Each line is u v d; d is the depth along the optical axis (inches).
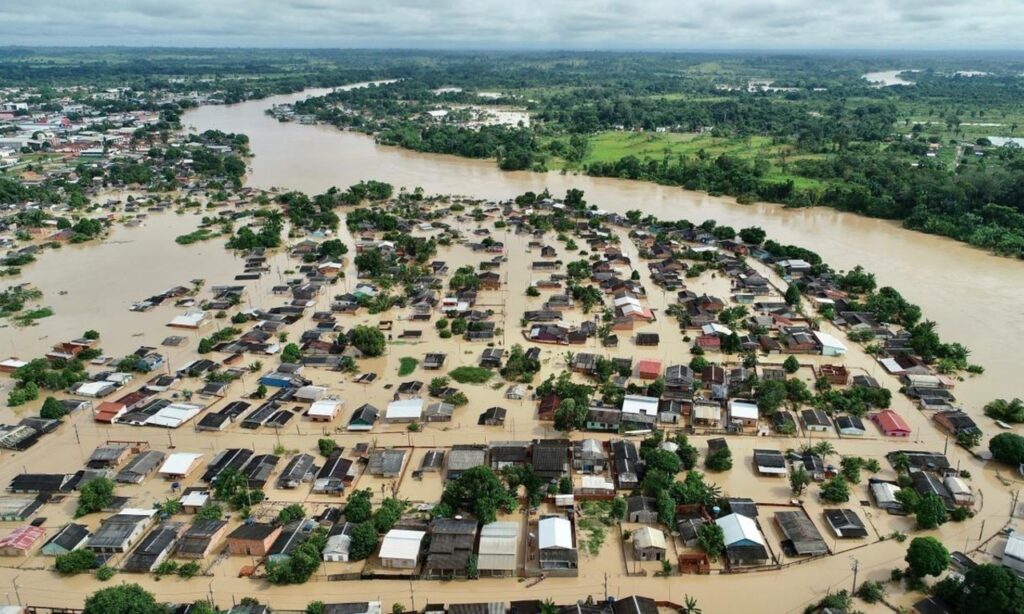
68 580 2834.6
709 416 3863.2
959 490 3223.4
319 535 2960.1
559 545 2859.3
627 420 3821.4
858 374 4480.8
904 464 3427.7
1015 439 3452.3
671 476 3302.2
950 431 3794.3
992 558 2856.8
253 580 2819.9
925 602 2571.4
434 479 3435.0
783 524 3019.2
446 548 2854.3
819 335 4874.5
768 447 3693.4
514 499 3213.6
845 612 2536.9
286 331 5162.4
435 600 2709.2
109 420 3964.1
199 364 4559.5
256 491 3277.6
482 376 4431.6
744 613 2613.2
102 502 3225.9
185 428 3924.7
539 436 3801.7
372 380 4421.8
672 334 5098.4
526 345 4921.3
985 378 4404.5
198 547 2920.8
